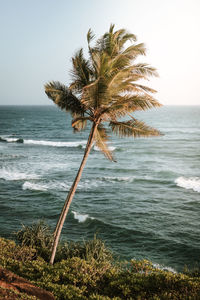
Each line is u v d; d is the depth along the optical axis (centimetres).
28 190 2439
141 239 1606
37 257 1016
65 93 904
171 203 2198
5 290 550
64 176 2948
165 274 759
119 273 825
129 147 5362
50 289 674
